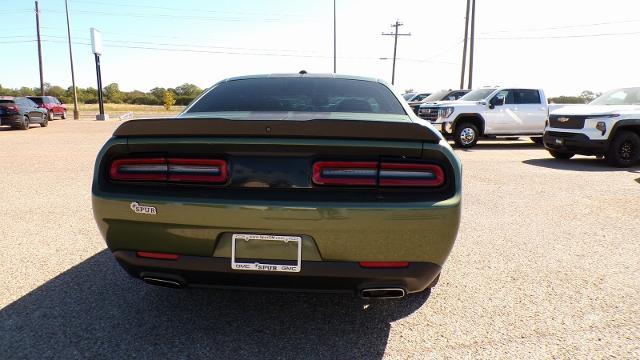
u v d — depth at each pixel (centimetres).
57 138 1420
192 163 193
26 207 491
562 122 909
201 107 272
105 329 227
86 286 280
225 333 226
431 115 1295
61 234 392
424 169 192
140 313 246
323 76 317
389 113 262
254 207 185
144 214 193
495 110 1227
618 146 845
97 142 1281
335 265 191
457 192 194
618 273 315
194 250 194
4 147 1128
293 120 188
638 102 899
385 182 190
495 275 309
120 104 7644
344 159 190
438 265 200
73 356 202
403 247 190
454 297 273
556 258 345
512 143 1432
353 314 249
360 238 188
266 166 192
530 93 1261
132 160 198
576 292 282
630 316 250
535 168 838
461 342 221
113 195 196
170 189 196
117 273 303
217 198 189
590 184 665
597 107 891
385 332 230
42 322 233
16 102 1847
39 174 713
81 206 496
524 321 243
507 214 482
